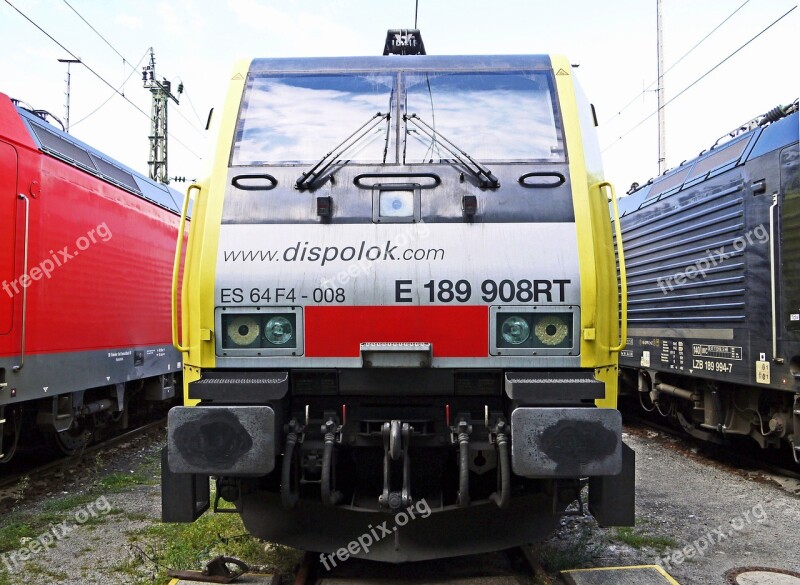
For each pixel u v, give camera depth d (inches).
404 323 135.0
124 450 335.6
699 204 309.6
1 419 229.1
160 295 376.5
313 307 135.5
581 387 126.6
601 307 137.2
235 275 136.3
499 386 138.4
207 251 138.0
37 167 248.4
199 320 137.0
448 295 134.8
